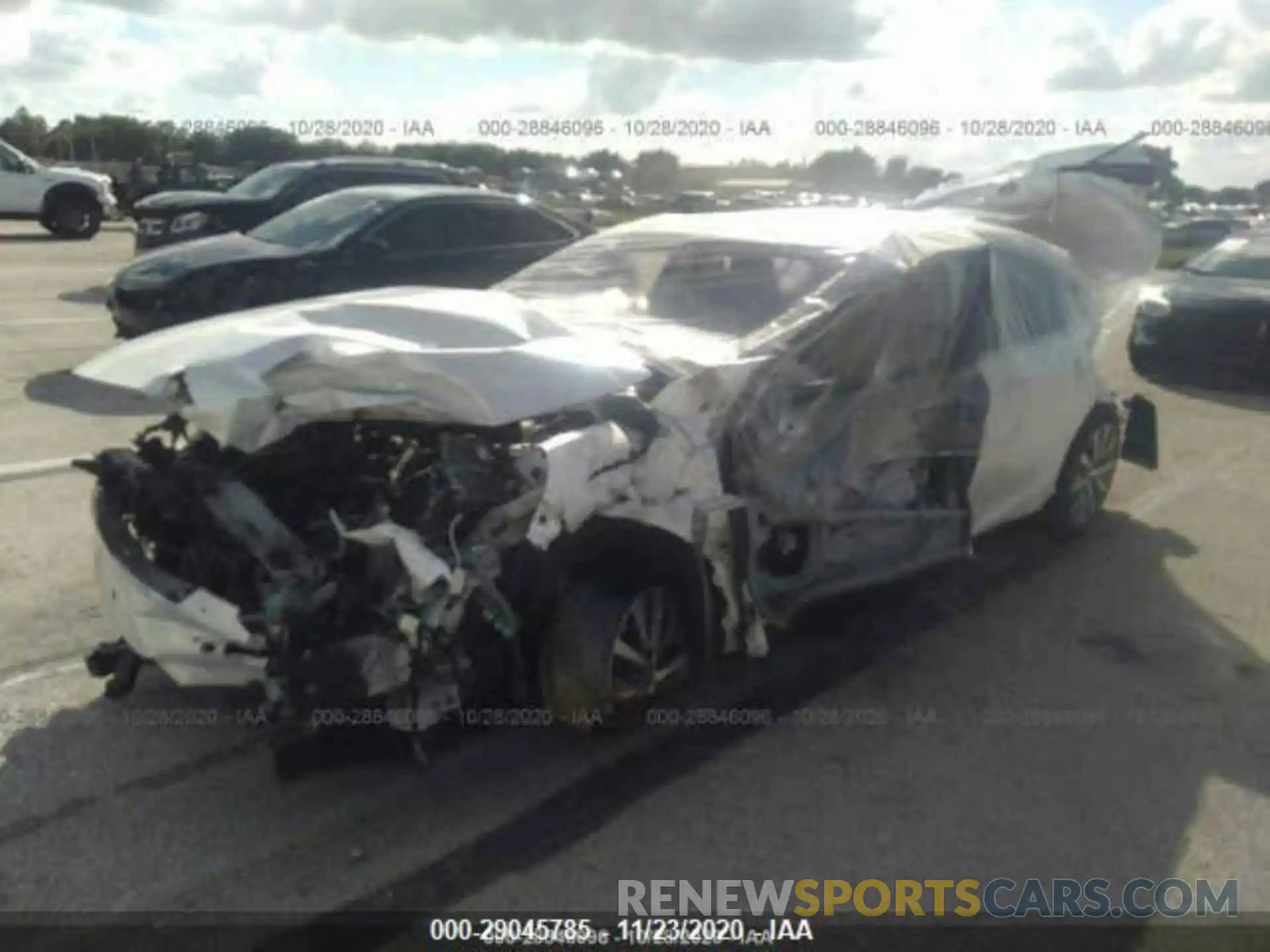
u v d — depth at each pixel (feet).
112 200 66.69
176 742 10.94
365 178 41.34
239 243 28.43
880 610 14.99
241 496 9.89
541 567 9.94
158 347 10.86
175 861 9.20
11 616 13.41
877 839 9.82
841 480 12.55
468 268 29.12
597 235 17.13
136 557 10.09
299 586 9.18
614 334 13.04
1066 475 17.49
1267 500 20.51
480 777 10.62
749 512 11.48
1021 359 15.52
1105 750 11.41
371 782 10.46
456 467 9.77
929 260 14.01
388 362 9.82
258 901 8.75
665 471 10.78
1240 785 10.82
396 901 8.82
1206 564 17.07
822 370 12.32
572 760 10.94
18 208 61.67
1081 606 15.28
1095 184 19.88
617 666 10.69
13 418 22.62
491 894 8.94
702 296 14.52
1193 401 29.27
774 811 10.18
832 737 11.54
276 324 11.07
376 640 9.08
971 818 10.16
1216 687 12.93
